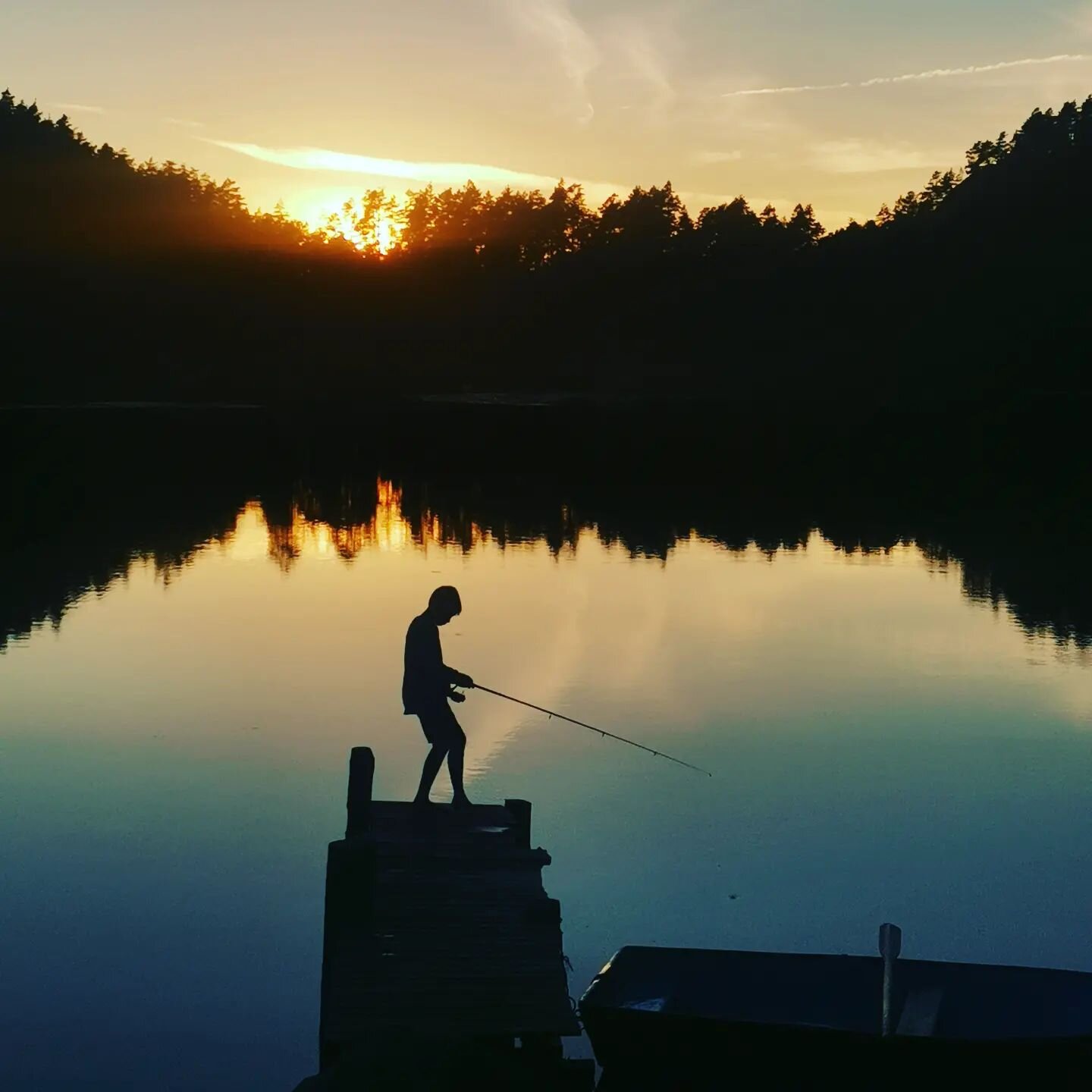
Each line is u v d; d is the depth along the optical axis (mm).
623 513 33656
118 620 19656
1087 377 104312
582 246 151750
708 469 46750
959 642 18500
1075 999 6945
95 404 92500
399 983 7199
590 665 16984
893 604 21422
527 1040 6969
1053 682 16203
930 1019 6957
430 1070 6281
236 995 8148
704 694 15602
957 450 56781
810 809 11578
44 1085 7066
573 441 60250
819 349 120938
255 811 11414
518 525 31109
